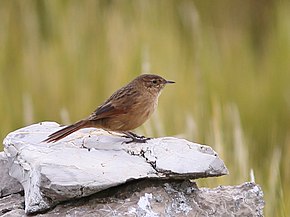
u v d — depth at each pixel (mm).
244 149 9945
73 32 14102
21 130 7305
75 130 7102
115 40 14180
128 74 13398
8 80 13586
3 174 6984
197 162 6469
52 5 14344
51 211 6359
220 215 6633
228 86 13758
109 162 6480
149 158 6586
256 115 13375
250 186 6996
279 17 15273
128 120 7305
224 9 17078
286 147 11625
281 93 13656
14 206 6680
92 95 13188
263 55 16109
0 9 14625
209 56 14344
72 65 13477
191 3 15531
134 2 15453
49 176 6105
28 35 14414
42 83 13422
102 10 15344
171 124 12141
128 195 6453
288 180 10430
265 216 8680
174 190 6605
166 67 13773
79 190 6121
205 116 11711
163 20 15602
